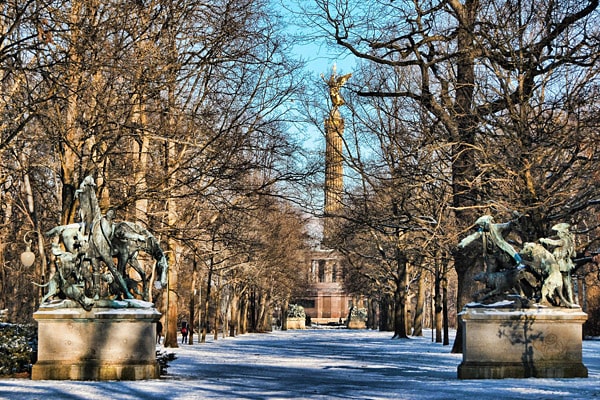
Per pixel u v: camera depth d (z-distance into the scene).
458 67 36.97
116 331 26.48
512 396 20.77
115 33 31.08
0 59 25.42
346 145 41.53
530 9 34.47
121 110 33.84
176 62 34.56
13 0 27.73
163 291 57.69
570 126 33.12
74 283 26.62
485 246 27.73
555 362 26.80
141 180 37.03
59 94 31.52
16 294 65.12
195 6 35.66
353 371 32.34
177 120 35.22
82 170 32.94
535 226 32.25
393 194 42.41
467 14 35.56
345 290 122.19
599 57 32.16
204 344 66.50
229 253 75.19
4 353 28.08
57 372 26.05
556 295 27.36
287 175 38.66
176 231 41.09
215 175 35.84
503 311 26.92
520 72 33.03
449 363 38.31
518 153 32.22
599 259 51.09
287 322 145.75
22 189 51.75
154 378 26.73
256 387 24.08
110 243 27.33
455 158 33.09
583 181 35.41
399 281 77.31
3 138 32.69
